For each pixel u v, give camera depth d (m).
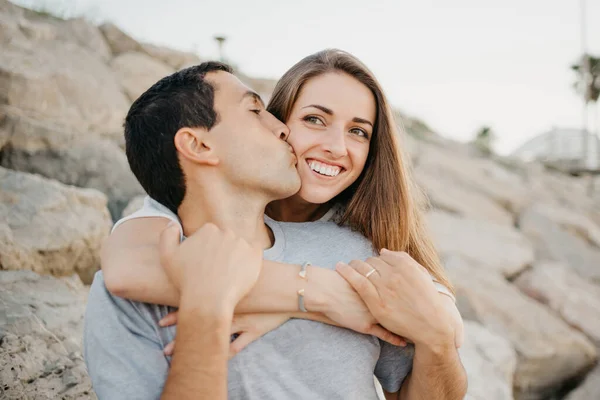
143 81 8.84
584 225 11.42
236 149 1.55
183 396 1.27
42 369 2.19
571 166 24.38
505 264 8.26
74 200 3.70
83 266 3.51
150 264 1.44
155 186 1.63
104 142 5.45
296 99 1.91
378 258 1.62
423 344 1.53
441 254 7.77
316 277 1.54
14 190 3.48
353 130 1.93
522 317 6.68
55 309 2.68
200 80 1.58
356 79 1.94
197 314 1.30
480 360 4.54
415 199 2.23
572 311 7.46
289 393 1.50
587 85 30.19
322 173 1.86
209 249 1.38
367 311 1.55
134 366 1.43
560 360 6.33
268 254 1.67
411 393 1.67
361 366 1.59
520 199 12.48
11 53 5.87
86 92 6.20
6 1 7.57
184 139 1.54
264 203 1.64
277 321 1.51
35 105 5.40
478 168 14.36
